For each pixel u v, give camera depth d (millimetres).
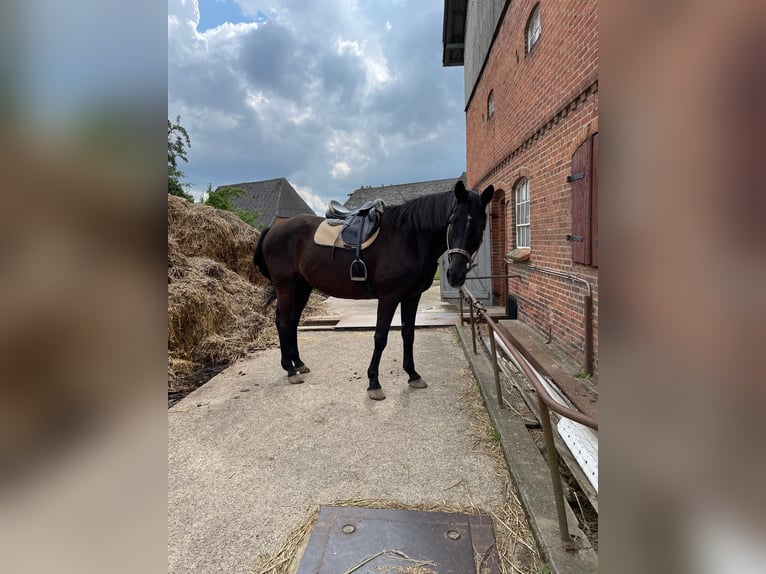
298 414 2848
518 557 1510
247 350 4547
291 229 3455
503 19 5426
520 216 5258
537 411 2580
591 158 2918
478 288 6801
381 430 2564
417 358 4078
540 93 4016
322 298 8234
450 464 2158
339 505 1846
